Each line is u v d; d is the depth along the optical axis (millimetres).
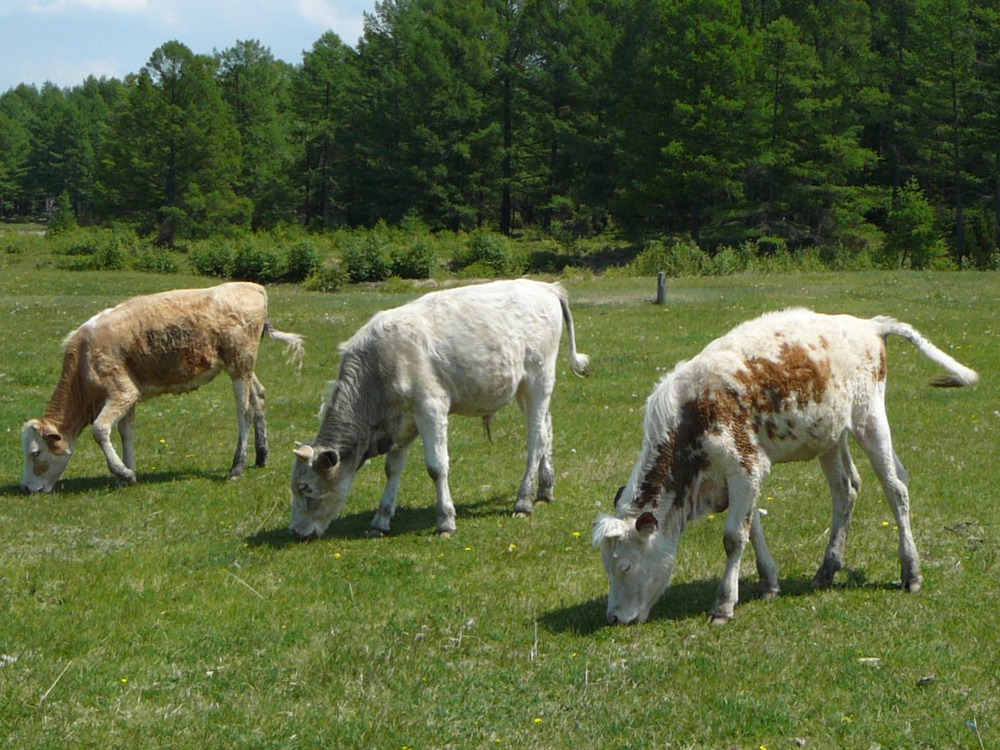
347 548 10055
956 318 24922
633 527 7648
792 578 8812
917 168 66750
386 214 87438
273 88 121000
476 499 11789
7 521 11008
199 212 87188
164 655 7445
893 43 77625
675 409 7742
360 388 10273
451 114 85188
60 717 6441
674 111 64750
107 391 12391
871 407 8203
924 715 6285
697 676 6879
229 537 10438
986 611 7887
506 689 6805
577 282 38062
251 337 13039
